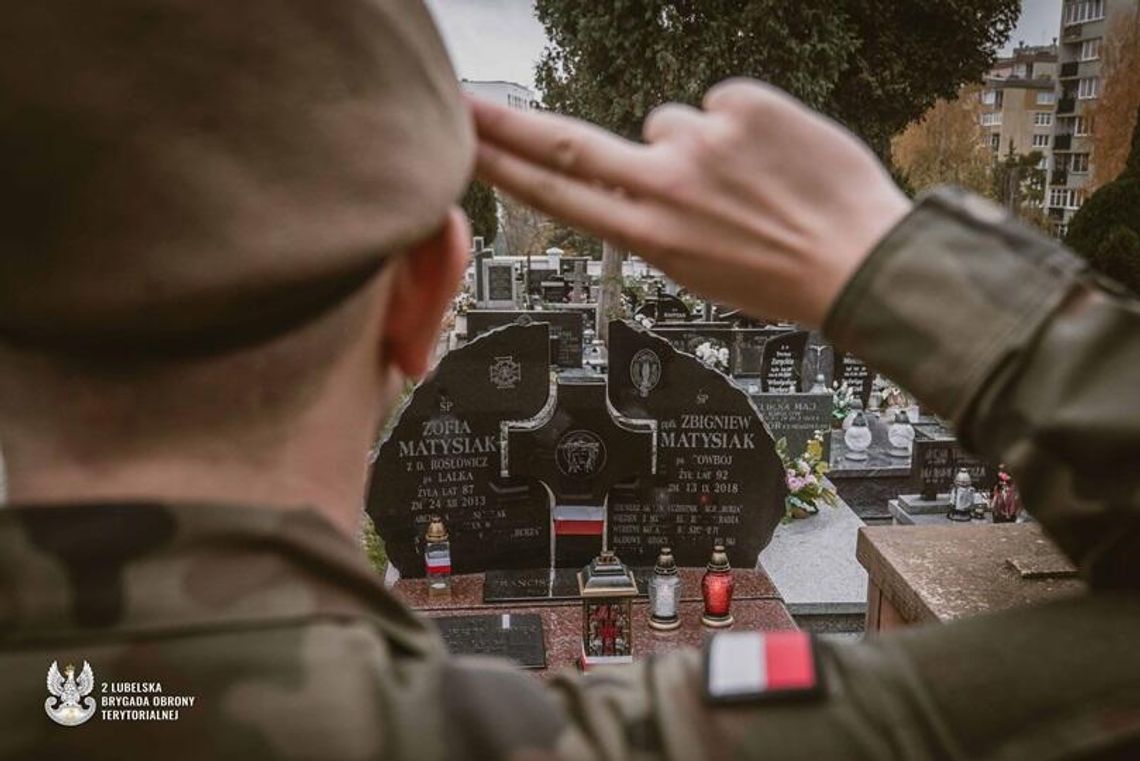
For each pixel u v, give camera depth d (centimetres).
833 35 2138
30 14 52
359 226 58
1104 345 63
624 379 610
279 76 56
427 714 61
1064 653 62
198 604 59
